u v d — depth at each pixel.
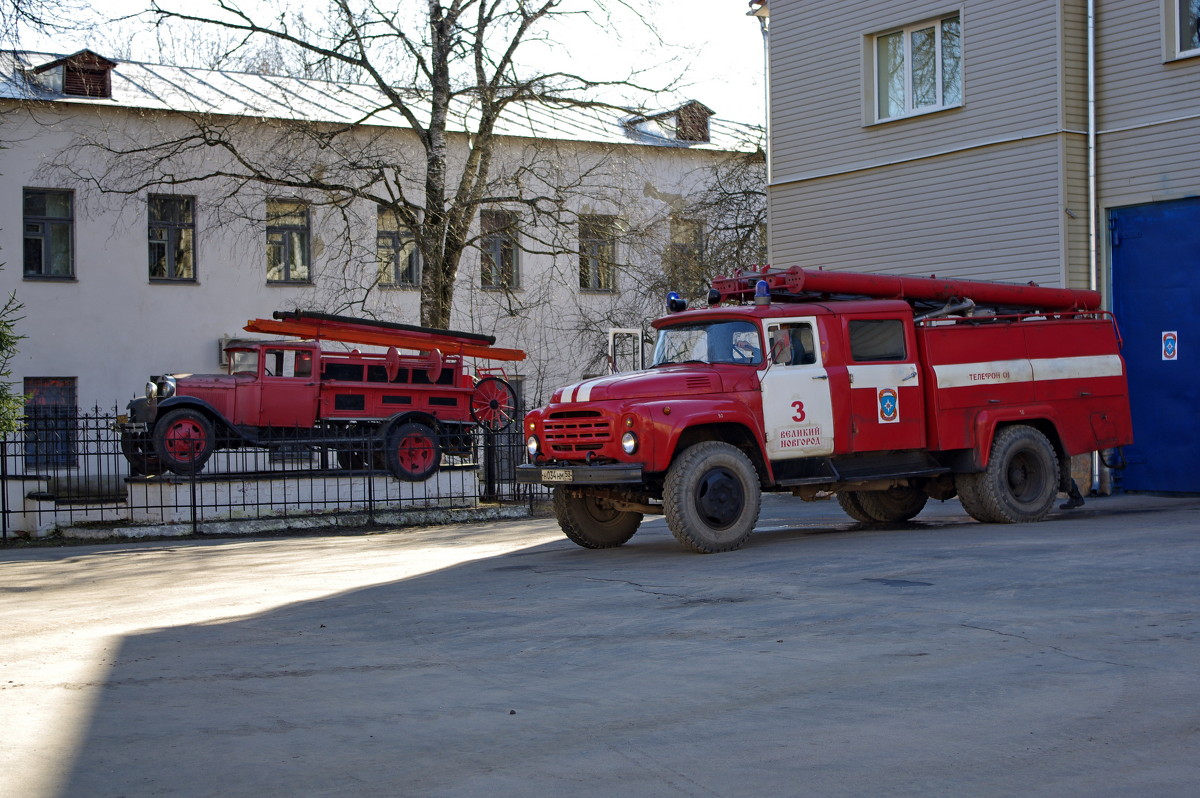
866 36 18.30
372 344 19.06
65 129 27.06
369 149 25.50
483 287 31.70
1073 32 15.97
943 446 12.27
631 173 30.41
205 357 28.62
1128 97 15.60
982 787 4.25
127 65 29.78
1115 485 15.84
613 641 6.99
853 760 4.58
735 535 11.02
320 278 29.73
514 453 18.84
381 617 8.15
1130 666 5.88
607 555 11.41
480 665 6.48
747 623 7.32
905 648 6.43
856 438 11.85
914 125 17.64
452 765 4.65
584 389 11.27
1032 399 12.95
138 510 16.73
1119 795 4.15
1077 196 15.94
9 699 5.90
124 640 7.54
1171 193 15.16
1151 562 9.07
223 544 14.64
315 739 5.07
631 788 4.33
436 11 23.17
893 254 17.94
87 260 27.55
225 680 6.27
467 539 14.17
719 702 5.50
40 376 27.08
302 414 17.84
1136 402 15.62
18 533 16.48
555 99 23.53
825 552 10.55
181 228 28.62
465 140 30.66
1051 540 10.70
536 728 5.16
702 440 11.42
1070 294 13.87
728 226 28.03
